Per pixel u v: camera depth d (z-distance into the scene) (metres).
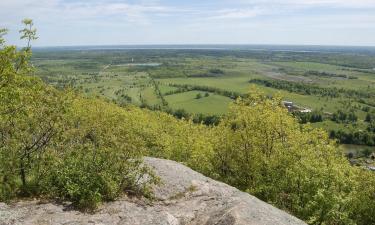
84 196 16.30
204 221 16.53
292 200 30.34
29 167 17.36
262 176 33.44
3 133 17.80
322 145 34.56
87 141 18.89
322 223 27.75
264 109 36.28
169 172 20.70
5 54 19.91
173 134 62.50
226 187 20.42
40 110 18.16
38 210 15.39
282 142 34.94
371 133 159.75
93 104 49.81
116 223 15.18
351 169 33.56
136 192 18.11
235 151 36.59
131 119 54.72
